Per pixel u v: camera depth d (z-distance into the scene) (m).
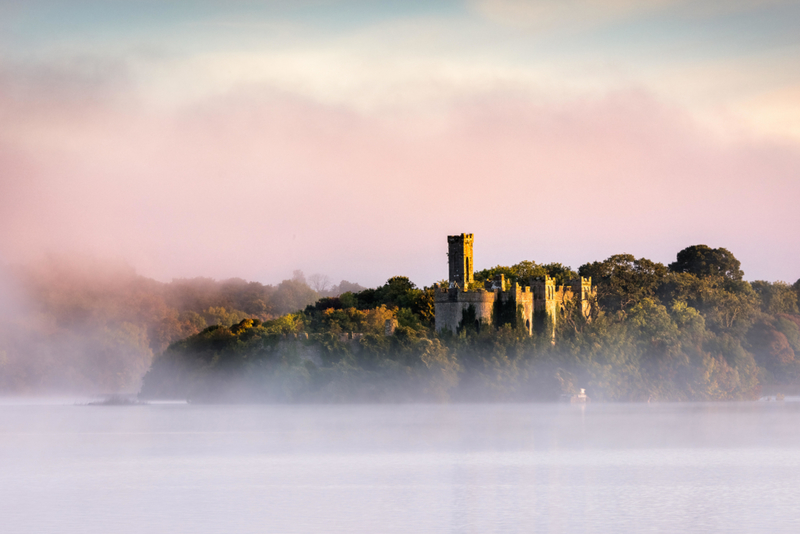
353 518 112.06
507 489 131.25
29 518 112.88
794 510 115.69
